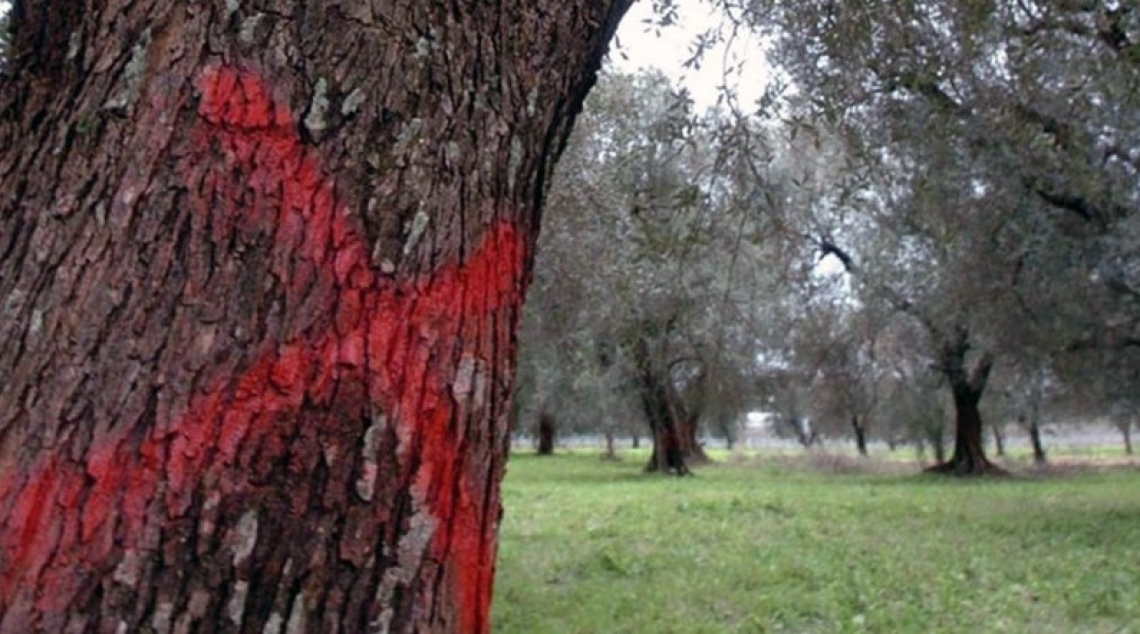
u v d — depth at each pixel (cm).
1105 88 430
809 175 545
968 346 1947
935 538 980
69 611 101
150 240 112
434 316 120
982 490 1753
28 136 121
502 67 134
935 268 1255
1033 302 1140
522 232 138
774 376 2597
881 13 337
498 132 132
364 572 111
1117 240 952
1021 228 995
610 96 598
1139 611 611
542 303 900
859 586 698
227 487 106
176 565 104
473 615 120
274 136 116
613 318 757
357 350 113
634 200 412
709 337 1237
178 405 107
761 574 756
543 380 2022
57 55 123
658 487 1841
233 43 117
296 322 112
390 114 121
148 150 114
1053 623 586
